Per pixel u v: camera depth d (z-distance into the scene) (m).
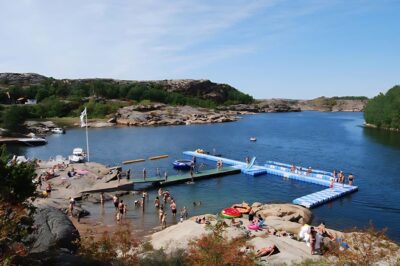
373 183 60.34
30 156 84.19
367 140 117.88
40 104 170.38
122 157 84.56
